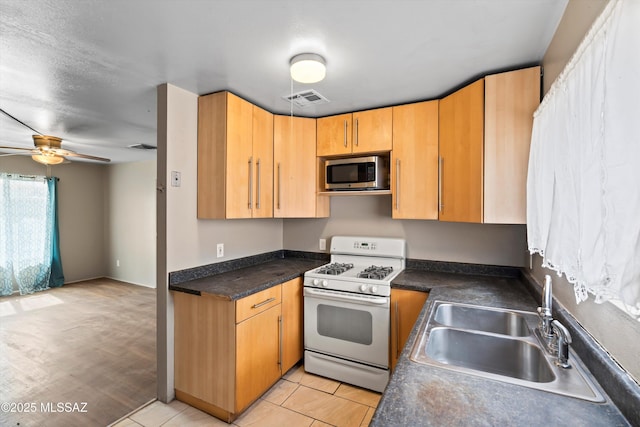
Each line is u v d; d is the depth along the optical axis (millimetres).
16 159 4695
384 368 2129
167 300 2043
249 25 1361
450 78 1917
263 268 2643
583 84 895
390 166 2369
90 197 5578
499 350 1251
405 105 2309
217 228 2443
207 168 2178
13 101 2289
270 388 2211
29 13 1256
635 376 773
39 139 2969
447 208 2094
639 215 614
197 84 2012
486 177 1792
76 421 1879
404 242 2602
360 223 2877
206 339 1944
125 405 2035
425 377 941
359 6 1230
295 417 1915
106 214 5711
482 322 1595
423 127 2242
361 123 2467
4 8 1219
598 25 782
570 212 1021
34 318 3684
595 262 793
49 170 5031
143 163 5137
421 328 1325
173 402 2066
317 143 2662
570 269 1025
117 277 5586
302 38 1469
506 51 1589
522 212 1712
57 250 5086
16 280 4730
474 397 841
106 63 1712
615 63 687
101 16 1283
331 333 2314
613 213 680
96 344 2973
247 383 1926
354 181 2475
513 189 1731
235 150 2164
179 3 1205
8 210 4613
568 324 1164
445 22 1341
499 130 1766
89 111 2516
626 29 658
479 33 1428
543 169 1356
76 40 1471
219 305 1895
